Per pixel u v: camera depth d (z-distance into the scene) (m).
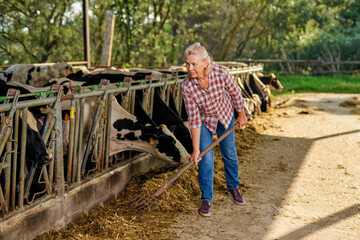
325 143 6.11
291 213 3.58
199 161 3.50
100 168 3.65
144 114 4.07
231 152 3.68
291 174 4.73
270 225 3.33
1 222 2.56
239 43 23.41
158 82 4.51
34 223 2.81
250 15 21.92
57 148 3.00
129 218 3.38
